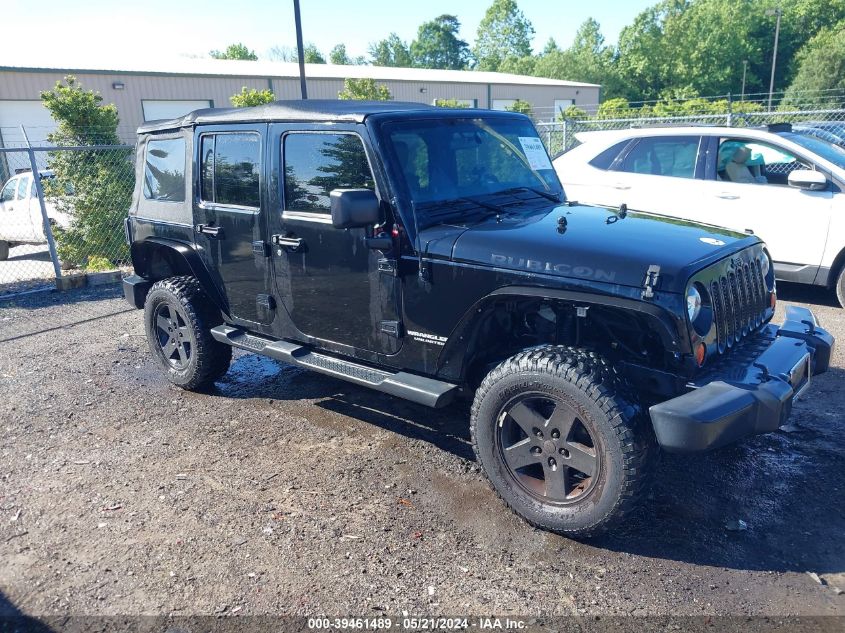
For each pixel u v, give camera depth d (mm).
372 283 3834
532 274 3230
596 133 8078
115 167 11164
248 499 3729
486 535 3361
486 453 3453
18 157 22219
